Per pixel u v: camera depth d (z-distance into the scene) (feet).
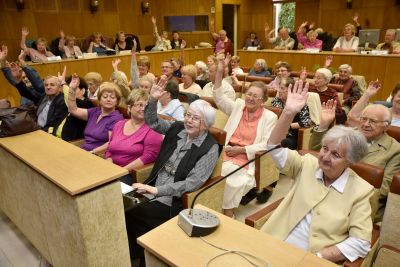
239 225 3.73
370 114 6.02
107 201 4.92
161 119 7.59
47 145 6.21
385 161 6.03
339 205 4.47
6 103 13.37
